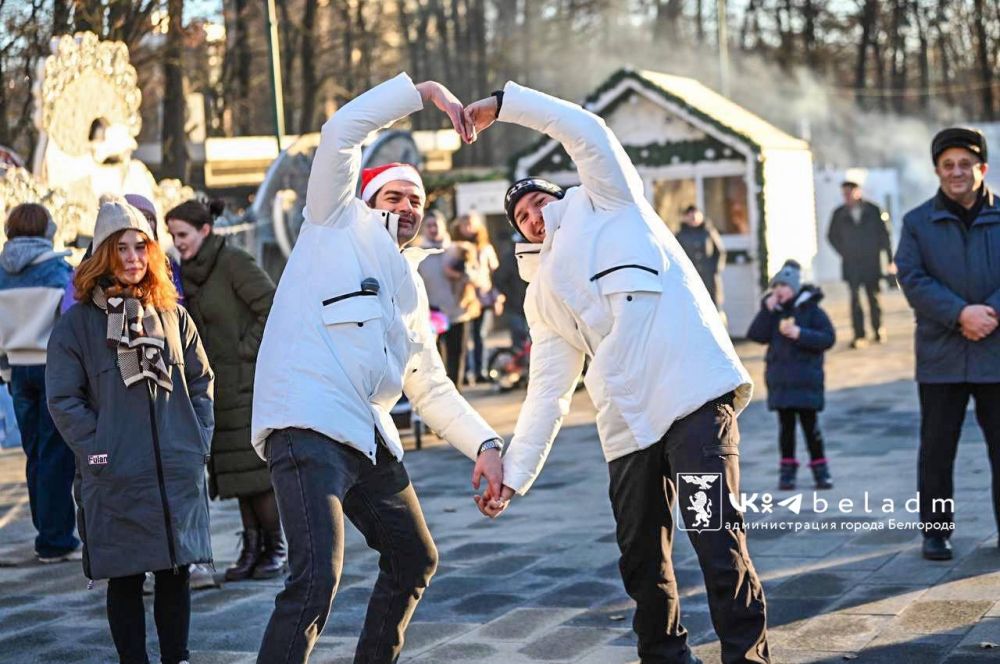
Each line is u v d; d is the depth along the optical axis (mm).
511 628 5875
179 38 21406
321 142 4332
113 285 5270
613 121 21469
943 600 5836
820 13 47906
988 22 48406
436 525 8422
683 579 6523
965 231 6633
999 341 6527
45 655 5867
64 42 12500
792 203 21047
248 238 15352
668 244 4555
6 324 7656
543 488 9617
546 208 4637
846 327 22703
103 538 5109
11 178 11539
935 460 6617
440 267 14227
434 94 4441
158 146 24234
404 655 5523
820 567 6617
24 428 7793
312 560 4113
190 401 5363
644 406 4418
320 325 4281
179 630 5266
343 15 34031
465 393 16109
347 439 4219
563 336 4691
